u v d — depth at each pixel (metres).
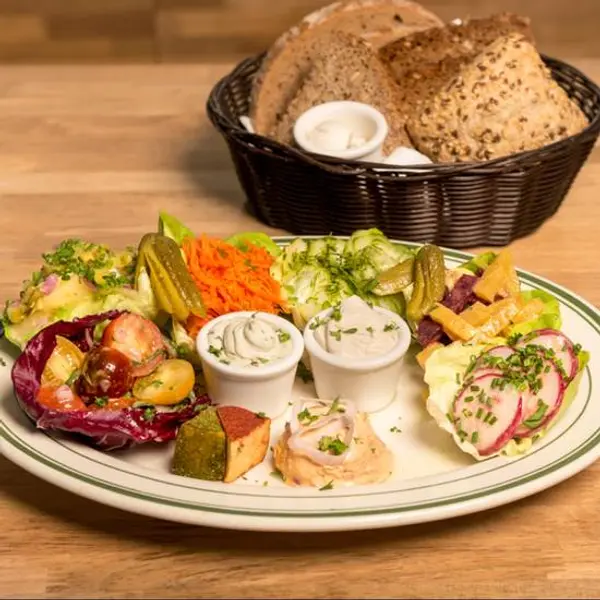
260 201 1.26
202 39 1.94
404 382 1.01
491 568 0.89
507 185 1.19
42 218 1.29
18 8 1.90
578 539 0.91
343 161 1.16
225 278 1.02
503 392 0.92
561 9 1.91
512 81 1.24
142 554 0.89
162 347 0.96
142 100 1.56
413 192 1.17
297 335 0.98
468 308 1.01
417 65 1.33
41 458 0.90
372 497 0.88
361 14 1.36
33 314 1.00
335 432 0.92
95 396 0.93
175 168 1.40
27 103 1.54
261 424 0.92
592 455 0.91
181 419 0.93
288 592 0.87
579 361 0.97
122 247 1.25
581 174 1.38
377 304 1.03
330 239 1.07
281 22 1.92
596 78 1.59
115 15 1.91
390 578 0.88
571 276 1.20
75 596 0.87
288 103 1.34
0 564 0.89
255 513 0.86
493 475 0.89
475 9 1.90
